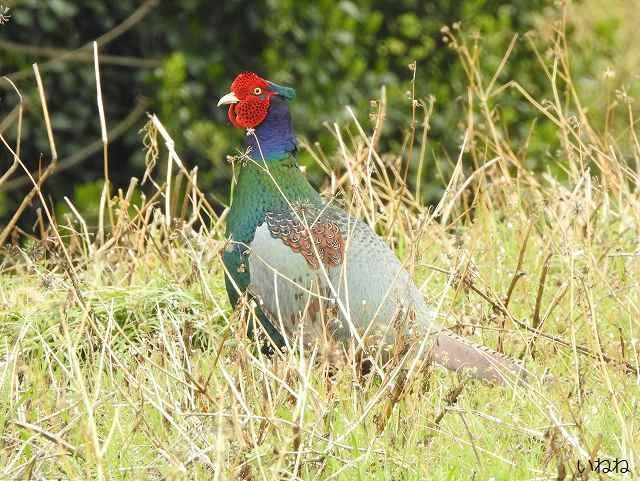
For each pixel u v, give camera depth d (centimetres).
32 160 1622
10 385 870
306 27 1672
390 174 1616
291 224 980
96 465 738
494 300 1009
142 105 1591
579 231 1091
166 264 1097
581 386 859
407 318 904
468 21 1734
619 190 1152
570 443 788
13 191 1612
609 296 1021
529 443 838
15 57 1606
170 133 1609
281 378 844
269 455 773
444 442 838
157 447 777
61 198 1634
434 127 1680
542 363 962
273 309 977
